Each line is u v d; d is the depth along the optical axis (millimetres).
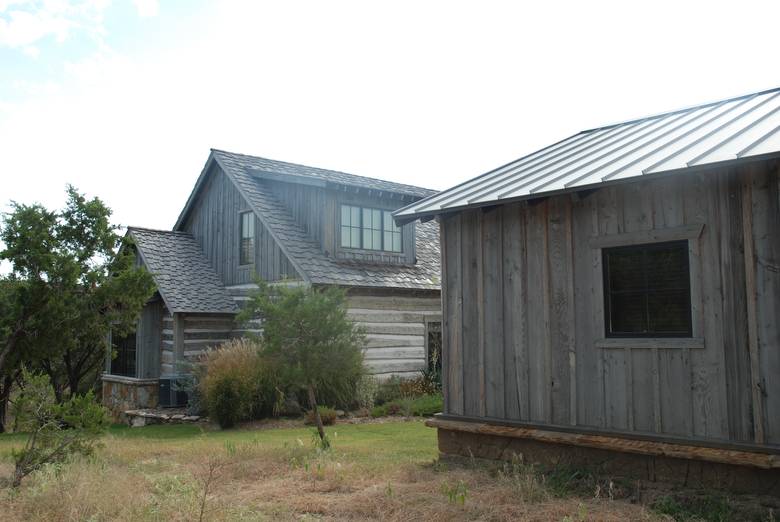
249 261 18906
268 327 10312
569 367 7766
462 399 8758
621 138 9227
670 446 6828
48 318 11562
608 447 7227
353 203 18172
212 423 14812
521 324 8234
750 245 6504
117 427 16125
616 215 7496
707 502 6367
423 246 21016
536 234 8172
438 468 8312
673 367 6941
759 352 6383
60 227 12016
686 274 6992
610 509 6203
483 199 8039
